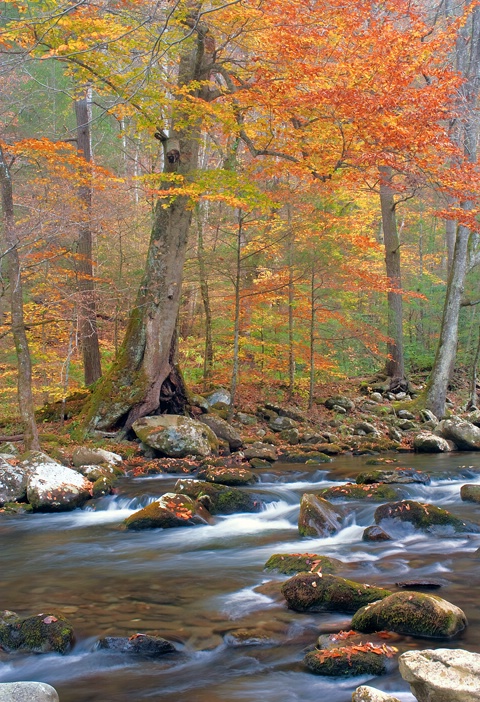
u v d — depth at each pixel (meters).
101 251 19.95
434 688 3.53
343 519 8.71
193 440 14.62
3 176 11.94
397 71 12.49
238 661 4.68
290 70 12.63
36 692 3.69
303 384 21.30
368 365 26.50
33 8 14.09
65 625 5.11
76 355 20.39
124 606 5.82
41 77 22.80
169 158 15.68
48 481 10.62
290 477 12.51
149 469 13.01
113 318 17.64
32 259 15.34
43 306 16.11
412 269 32.09
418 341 29.14
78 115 18.62
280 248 17.64
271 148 14.89
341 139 13.86
